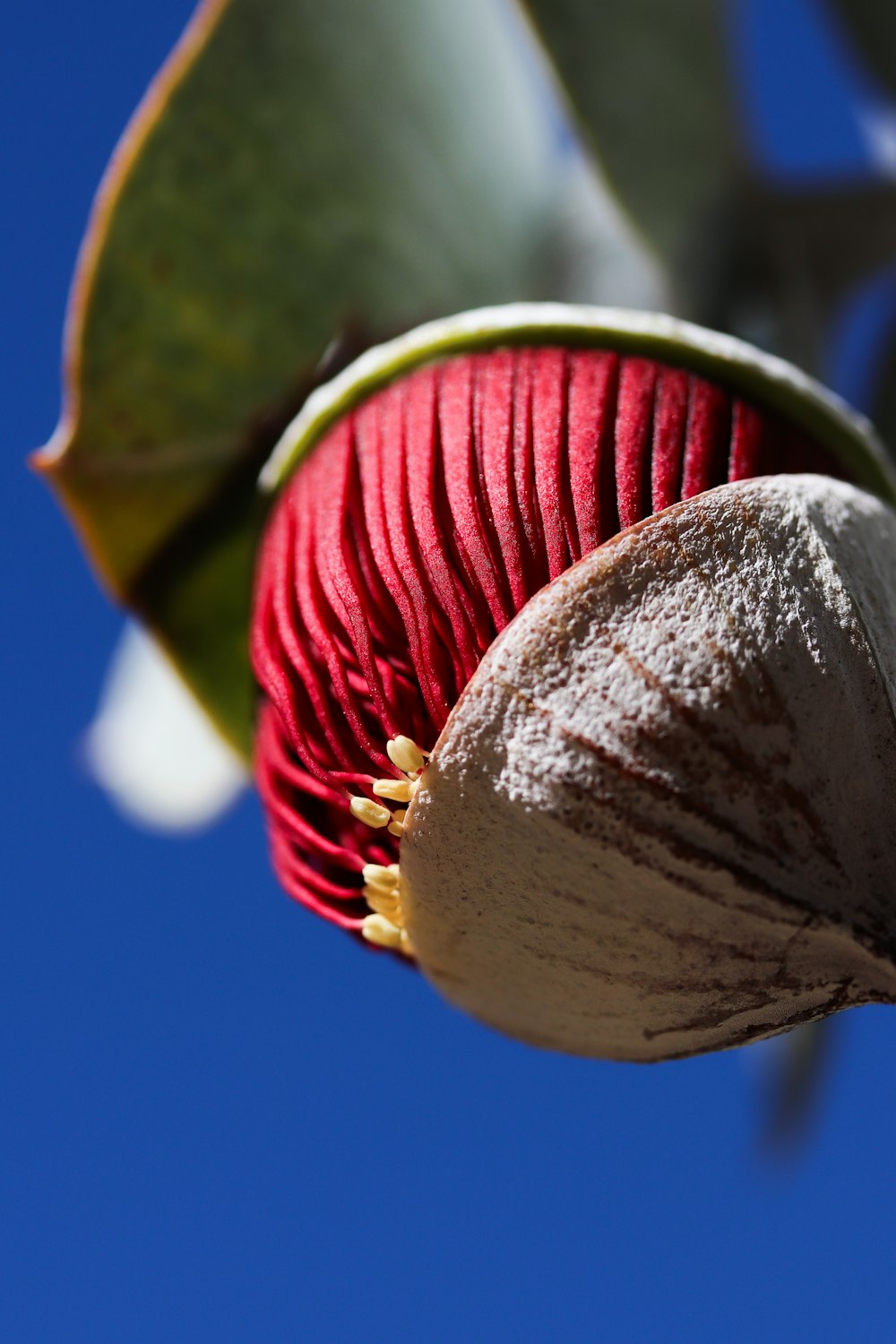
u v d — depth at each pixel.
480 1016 0.22
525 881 0.21
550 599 0.20
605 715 0.20
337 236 0.25
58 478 0.24
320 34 0.25
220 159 0.24
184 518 0.24
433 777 0.20
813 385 0.22
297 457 0.23
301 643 0.22
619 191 0.26
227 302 0.24
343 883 0.22
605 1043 0.21
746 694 0.20
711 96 0.26
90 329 0.24
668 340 0.22
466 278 0.25
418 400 0.22
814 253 0.27
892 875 0.20
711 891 0.20
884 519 0.21
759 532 0.21
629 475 0.21
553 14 0.25
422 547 0.21
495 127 0.26
